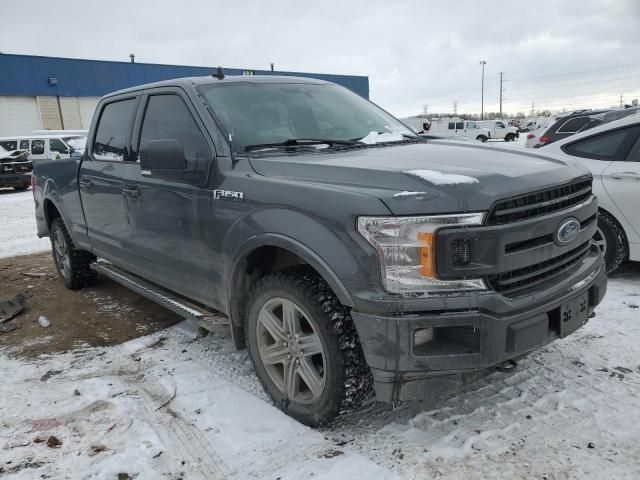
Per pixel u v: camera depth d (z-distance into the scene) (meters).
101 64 31.17
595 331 3.80
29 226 10.16
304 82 4.12
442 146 3.40
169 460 2.62
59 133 21.16
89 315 4.87
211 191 3.17
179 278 3.68
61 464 2.63
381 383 2.42
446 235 2.28
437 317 2.30
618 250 4.78
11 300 5.14
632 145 4.73
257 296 2.96
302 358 2.79
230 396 3.21
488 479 2.36
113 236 4.44
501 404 2.94
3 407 3.22
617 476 2.33
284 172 2.88
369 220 2.35
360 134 3.70
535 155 3.15
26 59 28.83
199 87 3.59
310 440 2.72
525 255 2.45
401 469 2.45
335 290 2.47
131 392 3.32
